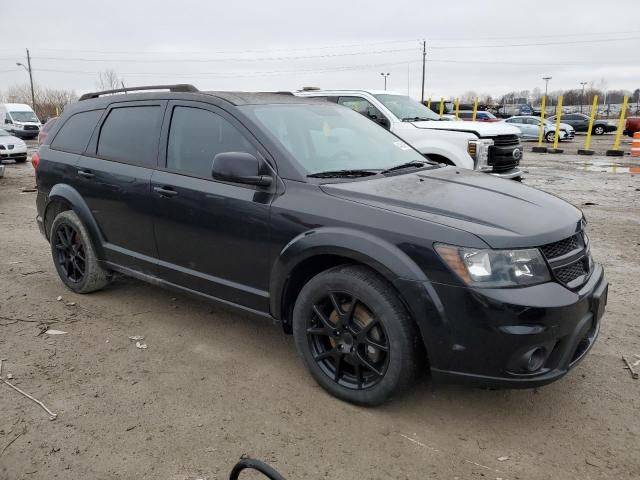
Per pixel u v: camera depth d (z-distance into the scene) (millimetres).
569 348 2867
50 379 3543
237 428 3023
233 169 3322
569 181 12625
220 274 3768
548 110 68125
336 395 3289
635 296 4922
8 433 2982
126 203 4266
